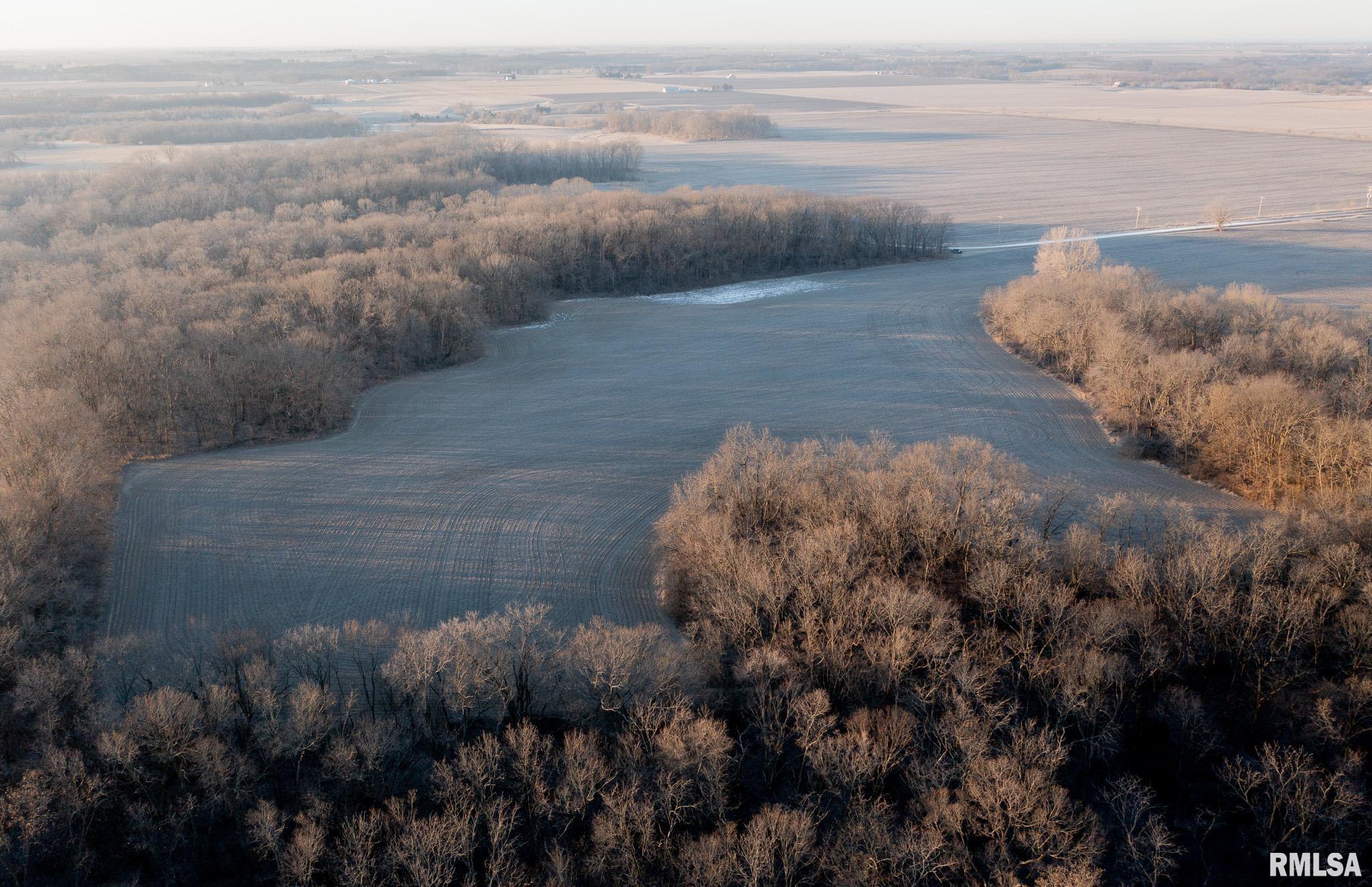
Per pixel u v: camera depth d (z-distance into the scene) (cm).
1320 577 5941
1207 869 4647
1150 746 5378
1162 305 11656
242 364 9956
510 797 4844
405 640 5450
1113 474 8994
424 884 4231
